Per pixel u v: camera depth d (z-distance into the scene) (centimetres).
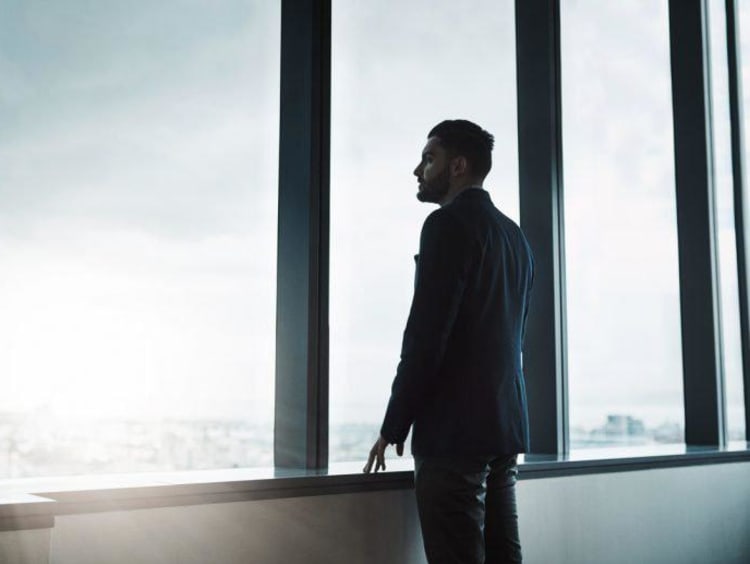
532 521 269
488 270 204
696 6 443
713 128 446
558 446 332
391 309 278
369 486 222
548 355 338
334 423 258
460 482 196
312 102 250
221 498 190
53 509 146
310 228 246
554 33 356
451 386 199
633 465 313
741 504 370
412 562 232
